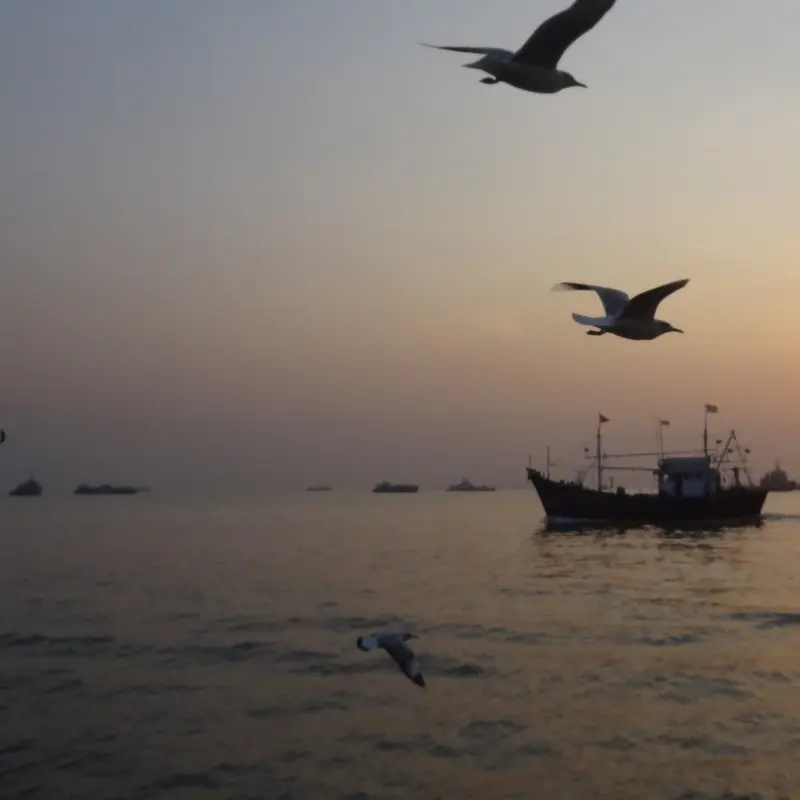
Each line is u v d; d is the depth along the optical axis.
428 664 39.62
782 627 48.34
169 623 51.41
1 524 176.38
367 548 107.19
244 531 147.25
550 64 13.98
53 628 49.94
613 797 24.78
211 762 27.67
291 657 41.69
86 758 28.11
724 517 119.69
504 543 110.31
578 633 46.97
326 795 25.22
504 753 28.09
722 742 28.70
